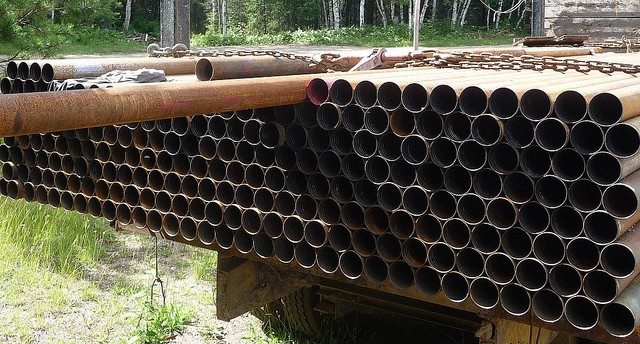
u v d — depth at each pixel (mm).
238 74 3814
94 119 2246
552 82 2949
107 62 4223
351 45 37062
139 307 5336
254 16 46906
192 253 6707
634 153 2393
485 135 2686
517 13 47281
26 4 8266
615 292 2471
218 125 3375
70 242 6711
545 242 2689
